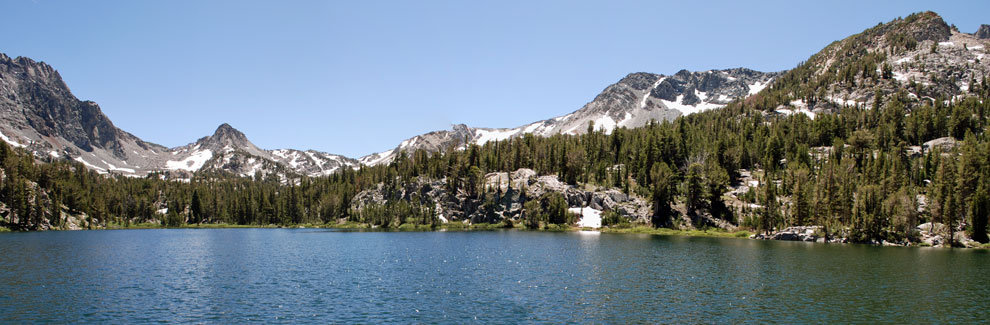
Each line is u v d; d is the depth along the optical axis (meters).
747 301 52.38
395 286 61.28
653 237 142.25
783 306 50.28
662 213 173.38
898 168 161.50
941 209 122.00
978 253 98.19
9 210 187.38
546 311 48.34
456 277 67.75
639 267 76.62
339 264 82.00
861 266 77.56
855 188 153.38
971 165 130.62
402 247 112.88
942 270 73.31
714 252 98.56
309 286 61.38
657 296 55.06
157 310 48.91
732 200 178.00
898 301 52.44
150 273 72.31
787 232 136.12
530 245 115.75
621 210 182.25
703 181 175.38
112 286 61.56
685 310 48.66
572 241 127.88
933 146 186.25
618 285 61.47
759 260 85.06
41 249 108.50
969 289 58.69
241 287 60.91
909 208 120.81
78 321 44.84
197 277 68.62
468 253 98.06
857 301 52.38
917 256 91.88
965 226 122.19
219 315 46.94
